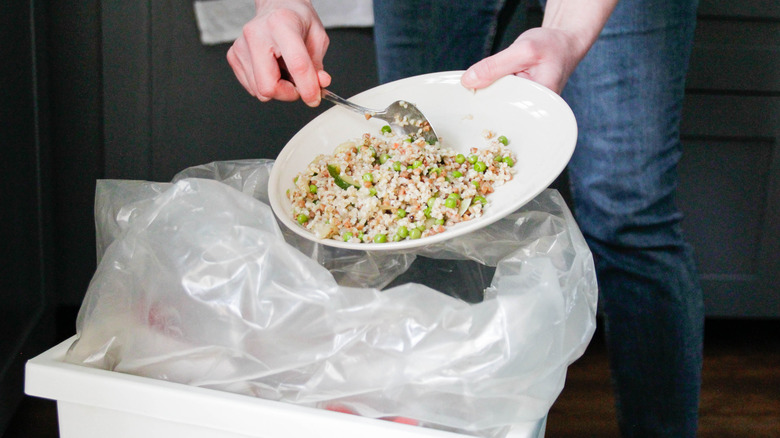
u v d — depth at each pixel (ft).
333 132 3.69
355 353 2.81
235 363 2.88
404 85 3.77
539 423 2.96
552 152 3.34
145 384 2.76
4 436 4.56
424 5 4.55
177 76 5.39
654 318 4.23
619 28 3.95
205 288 2.87
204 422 2.75
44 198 5.26
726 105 5.53
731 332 6.46
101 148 5.43
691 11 3.98
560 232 3.18
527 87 3.53
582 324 2.89
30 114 5.02
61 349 2.96
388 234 3.29
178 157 5.52
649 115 4.04
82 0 5.20
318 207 3.34
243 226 2.92
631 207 4.14
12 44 4.72
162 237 2.96
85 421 2.83
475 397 2.77
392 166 3.39
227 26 5.32
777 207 5.72
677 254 4.17
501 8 4.64
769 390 5.51
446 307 2.78
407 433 2.65
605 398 5.32
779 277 5.86
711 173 5.69
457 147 3.67
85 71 5.30
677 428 4.35
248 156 5.55
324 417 2.68
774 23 5.41
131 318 2.93
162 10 5.27
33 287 5.08
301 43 3.49
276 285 2.84
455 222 3.32
